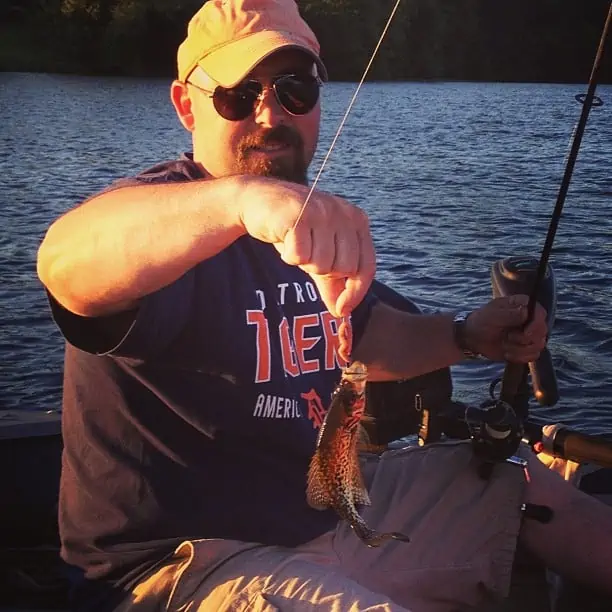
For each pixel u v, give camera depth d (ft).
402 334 10.23
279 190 5.75
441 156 93.25
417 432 10.99
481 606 9.62
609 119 141.49
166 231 6.15
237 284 8.19
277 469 8.30
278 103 8.97
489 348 10.02
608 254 41.01
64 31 233.35
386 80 223.51
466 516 9.23
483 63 227.81
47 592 9.80
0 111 142.51
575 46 224.12
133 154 93.71
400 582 8.89
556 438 9.82
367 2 215.51
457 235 46.88
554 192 65.26
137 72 230.07
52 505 11.18
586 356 24.82
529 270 10.69
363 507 9.18
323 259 5.50
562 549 9.43
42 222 53.01
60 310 7.06
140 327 7.15
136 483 7.92
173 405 7.91
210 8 9.08
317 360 8.70
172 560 7.91
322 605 7.27
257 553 7.89
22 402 23.84
